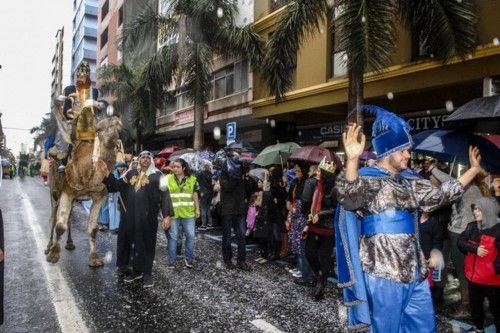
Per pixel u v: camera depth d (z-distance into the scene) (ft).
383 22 27.40
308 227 18.84
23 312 16.17
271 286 20.42
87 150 20.71
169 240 23.80
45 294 18.30
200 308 17.07
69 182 20.63
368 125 43.98
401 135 10.37
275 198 26.35
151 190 20.24
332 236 18.24
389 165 10.68
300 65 50.08
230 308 17.15
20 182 104.88
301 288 20.17
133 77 79.56
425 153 19.07
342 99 44.32
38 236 31.68
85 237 32.71
